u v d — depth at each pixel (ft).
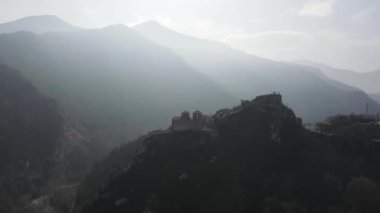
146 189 227.20
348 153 251.39
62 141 502.38
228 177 224.53
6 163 440.86
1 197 377.50
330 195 214.90
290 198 212.02
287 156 243.19
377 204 206.08
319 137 263.70
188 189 219.41
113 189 239.30
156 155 247.50
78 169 484.74
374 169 238.07
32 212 348.59
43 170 452.76
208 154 238.89
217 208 209.15
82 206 262.06
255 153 241.76
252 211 207.72
